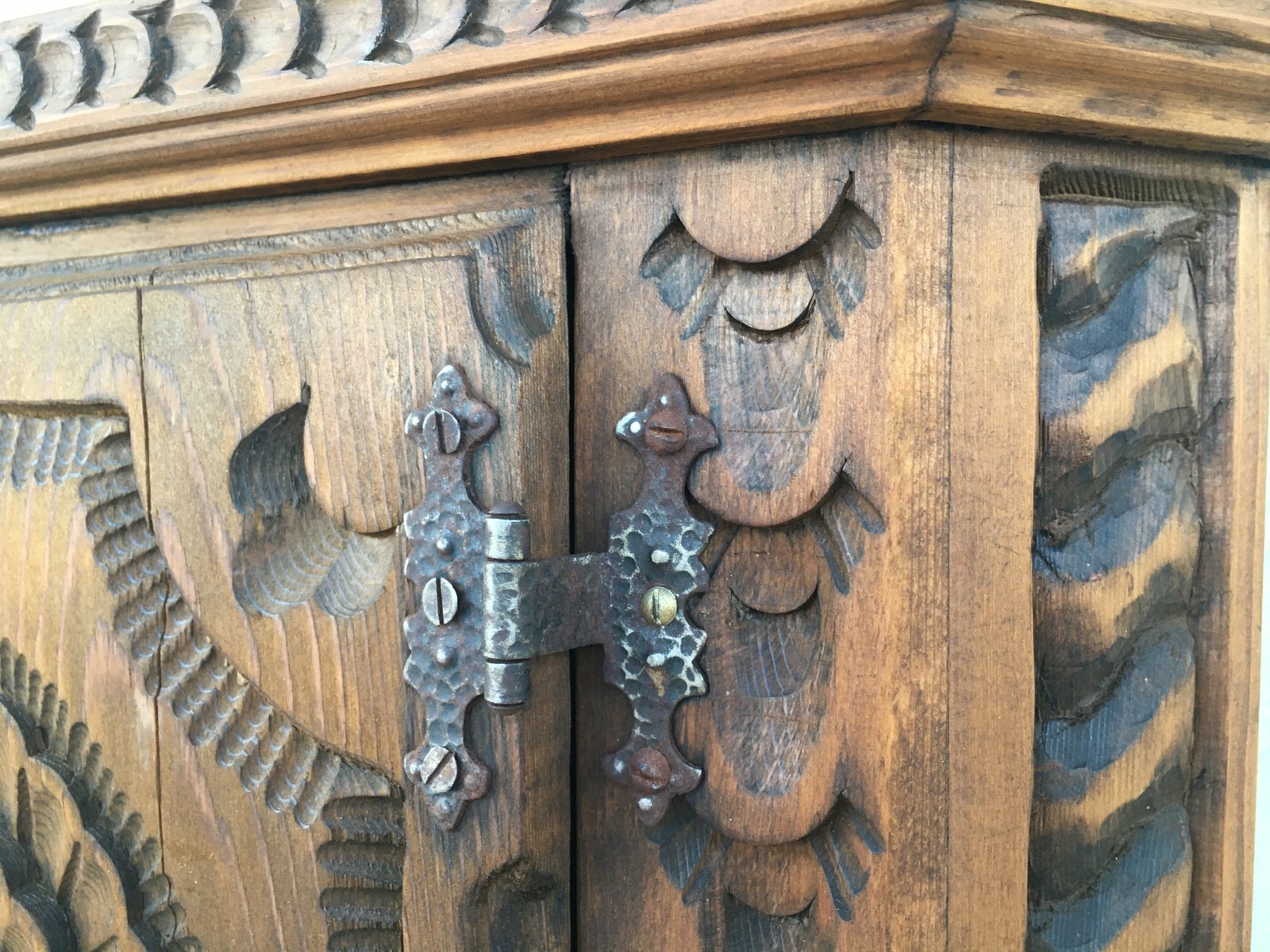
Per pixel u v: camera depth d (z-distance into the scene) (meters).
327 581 0.29
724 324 0.26
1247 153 0.29
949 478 0.25
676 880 0.28
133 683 0.32
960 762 0.26
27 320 0.33
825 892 0.26
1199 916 0.31
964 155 0.25
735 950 0.27
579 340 0.28
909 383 0.24
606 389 0.28
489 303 0.27
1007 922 0.26
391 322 0.28
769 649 0.27
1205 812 0.31
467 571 0.27
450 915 0.28
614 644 0.28
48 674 0.34
